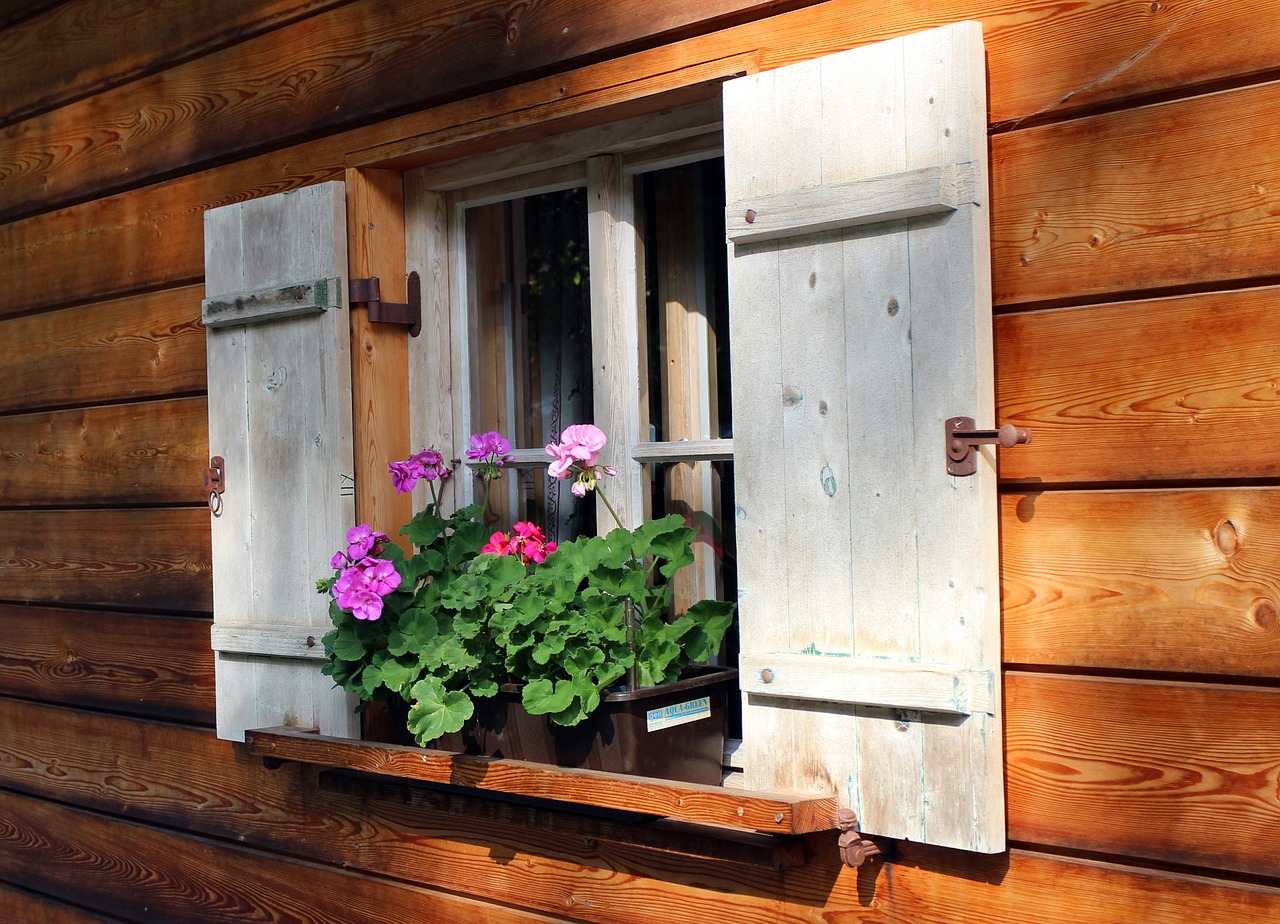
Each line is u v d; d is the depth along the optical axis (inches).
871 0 69.6
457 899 88.1
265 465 95.8
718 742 79.3
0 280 124.0
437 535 86.7
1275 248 57.0
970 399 62.9
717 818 66.9
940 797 63.9
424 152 90.5
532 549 81.4
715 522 83.0
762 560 70.6
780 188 69.9
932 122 64.4
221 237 100.0
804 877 71.5
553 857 82.9
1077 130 62.6
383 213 94.8
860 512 66.8
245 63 102.3
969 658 62.8
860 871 69.4
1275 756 56.7
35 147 120.3
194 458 105.3
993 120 65.2
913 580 64.8
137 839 110.6
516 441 93.3
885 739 66.0
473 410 95.7
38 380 119.8
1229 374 58.3
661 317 85.4
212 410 100.3
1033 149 64.0
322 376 91.5
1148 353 60.6
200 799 105.3
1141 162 60.7
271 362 95.5
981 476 62.7
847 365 67.4
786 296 69.7
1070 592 62.7
